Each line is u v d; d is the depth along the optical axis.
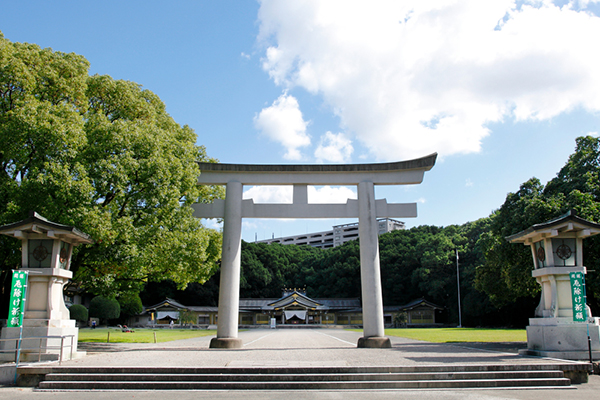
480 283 28.00
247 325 60.12
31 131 13.19
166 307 54.72
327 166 15.33
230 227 14.91
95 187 13.74
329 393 8.06
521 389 8.45
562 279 11.66
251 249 67.56
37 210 13.13
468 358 10.68
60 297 11.23
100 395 7.93
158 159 14.69
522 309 42.00
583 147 19.23
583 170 18.45
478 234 54.84
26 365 9.34
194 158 16.73
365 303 14.61
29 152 13.82
